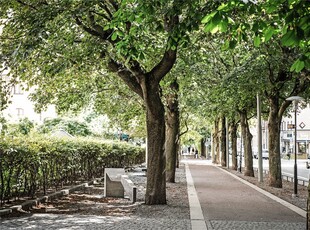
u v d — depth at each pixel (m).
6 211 11.01
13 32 11.95
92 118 43.41
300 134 82.56
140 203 14.16
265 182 24.62
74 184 19.08
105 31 12.93
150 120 13.86
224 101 26.36
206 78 23.84
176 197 16.34
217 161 51.44
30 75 14.85
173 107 23.44
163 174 13.98
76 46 13.39
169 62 13.52
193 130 54.84
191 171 35.69
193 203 14.54
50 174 15.80
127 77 14.11
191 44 15.71
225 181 25.05
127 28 12.03
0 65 11.25
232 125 39.19
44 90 21.77
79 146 20.19
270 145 21.78
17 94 46.94
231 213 12.52
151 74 13.70
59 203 13.88
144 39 12.98
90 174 22.17
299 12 6.59
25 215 11.25
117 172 16.52
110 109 27.06
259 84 19.98
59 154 16.75
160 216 11.59
